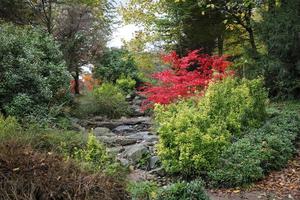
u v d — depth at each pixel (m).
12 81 8.54
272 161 6.63
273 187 5.96
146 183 4.55
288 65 10.88
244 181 6.01
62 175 3.46
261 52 12.16
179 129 6.54
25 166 3.45
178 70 10.98
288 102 10.73
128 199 3.82
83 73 18.91
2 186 3.27
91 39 15.47
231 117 7.61
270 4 11.36
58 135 6.39
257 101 8.24
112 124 11.56
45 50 10.41
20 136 5.20
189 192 4.54
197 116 6.82
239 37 14.36
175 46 16.03
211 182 6.07
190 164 6.26
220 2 12.89
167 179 6.36
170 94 9.94
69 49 14.51
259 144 6.86
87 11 15.08
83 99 13.81
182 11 14.43
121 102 13.95
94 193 3.46
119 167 4.80
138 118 12.85
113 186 3.66
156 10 15.09
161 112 7.45
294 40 10.46
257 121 8.02
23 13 13.66
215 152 6.29
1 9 12.85
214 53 16.02
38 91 8.95
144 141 8.78
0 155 3.51
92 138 5.25
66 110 10.63
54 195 3.29
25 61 8.86
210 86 7.91
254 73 11.28
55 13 14.84
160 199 4.46
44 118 8.26
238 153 6.48
